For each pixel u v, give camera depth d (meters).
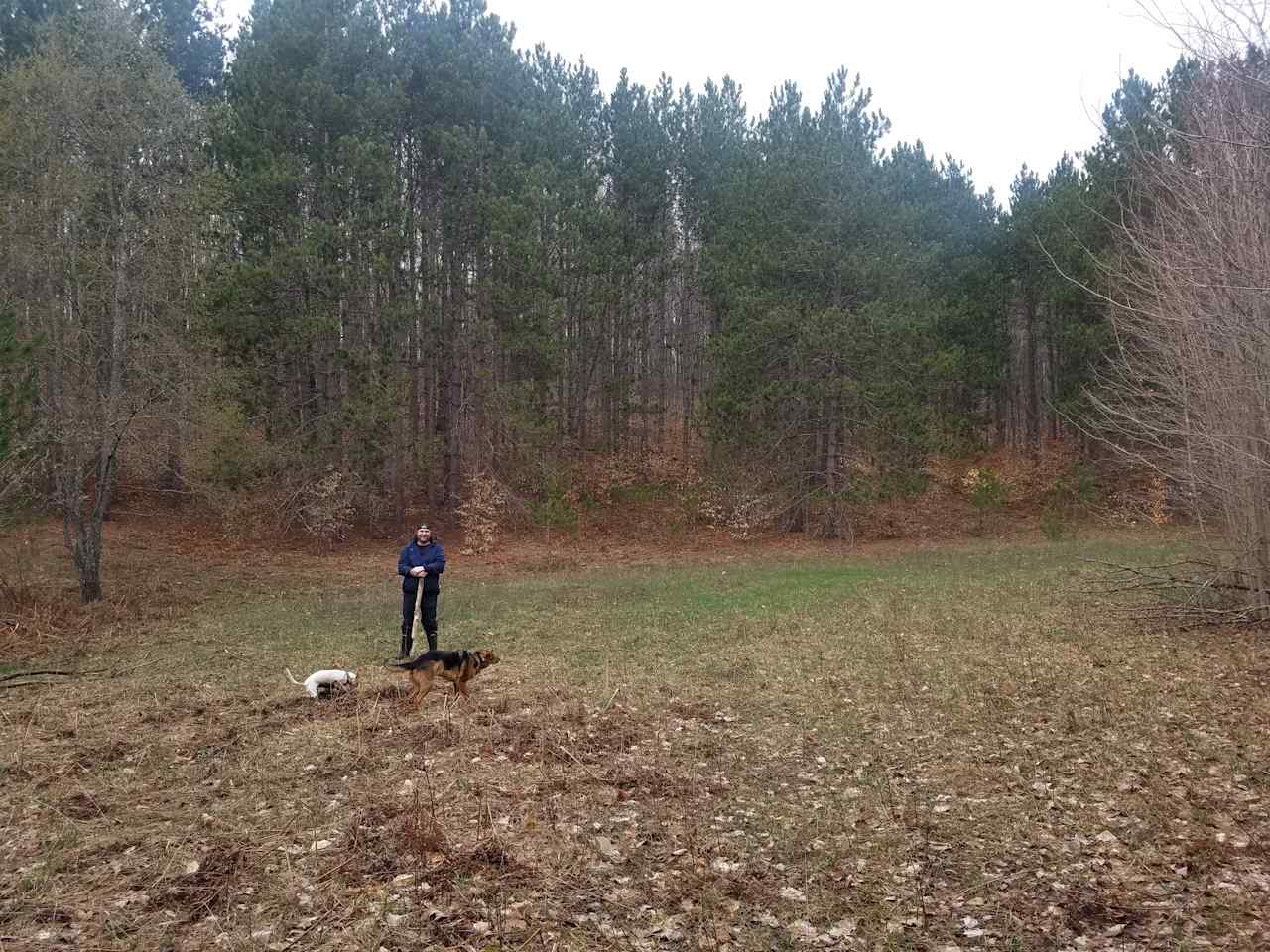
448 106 24.73
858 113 26.86
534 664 10.02
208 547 21.59
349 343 23.17
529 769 6.32
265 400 22.09
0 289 14.10
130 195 15.30
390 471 24.61
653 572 19.72
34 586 14.98
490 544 23.34
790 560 21.44
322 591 17.36
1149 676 8.59
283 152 22.23
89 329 15.12
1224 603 11.70
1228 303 9.55
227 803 5.70
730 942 3.99
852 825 5.32
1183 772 5.95
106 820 5.41
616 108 29.97
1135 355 13.54
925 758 6.54
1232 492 10.88
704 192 30.20
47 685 9.33
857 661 9.71
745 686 8.80
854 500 23.25
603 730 7.30
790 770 6.37
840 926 4.13
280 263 20.94
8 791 5.94
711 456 25.55
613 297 25.83
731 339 23.44
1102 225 25.47
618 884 4.58
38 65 14.73
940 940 3.99
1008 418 38.56
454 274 25.19
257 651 11.20
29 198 14.55
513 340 23.70
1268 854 4.69
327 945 3.96
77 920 4.18
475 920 4.18
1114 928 4.02
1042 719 7.34
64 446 14.36
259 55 23.30
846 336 22.34
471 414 25.34
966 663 9.43
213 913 4.25
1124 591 13.65
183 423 16.67
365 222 21.67
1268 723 6.89
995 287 30.00
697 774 6.25
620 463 29.62
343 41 23.66
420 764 6.43
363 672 9.68
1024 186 35.69
